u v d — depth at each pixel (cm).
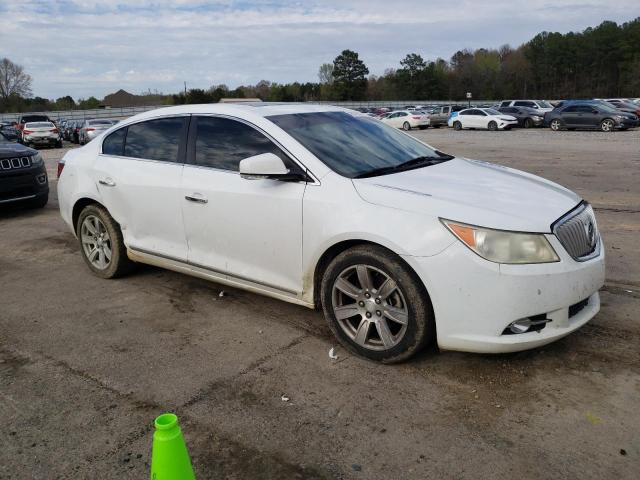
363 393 317
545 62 9719
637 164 1263
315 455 267
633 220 707
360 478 251
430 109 4047
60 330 421
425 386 321
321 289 367
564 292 311
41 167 905
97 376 349
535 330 315
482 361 345
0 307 474
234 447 275
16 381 346
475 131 3098
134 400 320
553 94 9806
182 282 520
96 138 543
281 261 385
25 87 9512
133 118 505
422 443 272
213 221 418
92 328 423
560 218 323
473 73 10062
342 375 338
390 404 305
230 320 428
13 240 718
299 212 366
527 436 274
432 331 331
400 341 334
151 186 459
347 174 365
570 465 253
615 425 279
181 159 448
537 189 364
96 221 528
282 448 273
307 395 318
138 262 524
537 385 317
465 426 284
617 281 478
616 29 9381
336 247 361
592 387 313
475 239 305
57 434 290
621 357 344
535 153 1600
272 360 361
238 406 310
